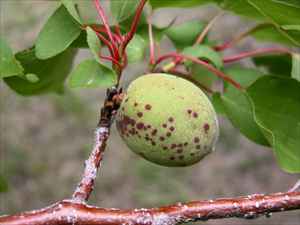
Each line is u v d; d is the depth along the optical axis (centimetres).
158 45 32
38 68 29
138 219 23
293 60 31
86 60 25
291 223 68
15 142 76
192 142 26
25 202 71
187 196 69
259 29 33
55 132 78
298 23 27
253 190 72
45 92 32
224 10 31
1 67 25
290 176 73
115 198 71
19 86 31
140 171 72
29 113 79
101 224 23
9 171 72
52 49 26
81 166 75
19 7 82
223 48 33
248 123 29
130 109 26
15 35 82
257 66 35
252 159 74
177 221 24
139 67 80
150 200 69
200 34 33
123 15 29
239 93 30
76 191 24
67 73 31
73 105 79
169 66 30
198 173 73
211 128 27
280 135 28
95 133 26
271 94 28
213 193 71
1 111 78
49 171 74
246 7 30
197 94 27
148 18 31
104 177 73
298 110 28
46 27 26
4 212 69
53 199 71
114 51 26
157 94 26
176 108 26
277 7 26
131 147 27
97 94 81
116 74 26
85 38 27
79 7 29
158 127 26
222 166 74
